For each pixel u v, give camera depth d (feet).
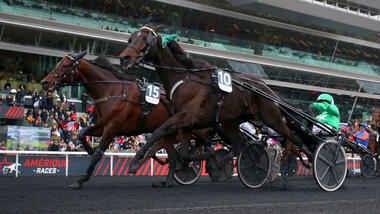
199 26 84.02
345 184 28.22
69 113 57.47
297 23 101.14
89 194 19.43
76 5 69.26
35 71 69.67
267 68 95.20
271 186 26.55
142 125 25.41
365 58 113.19
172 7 79.30
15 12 63.98
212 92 20.97
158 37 20.86
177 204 16.07
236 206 15.70
